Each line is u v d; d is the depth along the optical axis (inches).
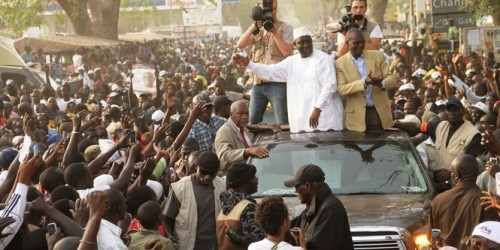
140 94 868.6
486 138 394.3
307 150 431.5
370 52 474.3
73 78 1396.4
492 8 1304.1
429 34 1595.7
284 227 281.7
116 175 419.5
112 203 304.0
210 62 2187.5
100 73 1486.2
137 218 346.0
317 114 466.0
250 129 471.2
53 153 408.2
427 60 1294.3
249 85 753.6
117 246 295.9
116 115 641.6
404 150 430.6
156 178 434.3
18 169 323.9
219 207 382.6
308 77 474.6
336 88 470.6
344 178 418.9
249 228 338.3
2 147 533.6
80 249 264.7
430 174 429.7
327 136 446.6
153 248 313.3
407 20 3282.5
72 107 794.8
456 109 462.0
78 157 423.8
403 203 395.2
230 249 345.1
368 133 454.0
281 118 519.2
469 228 348.8
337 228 317.7
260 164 427.2
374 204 394.0
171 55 2266.2
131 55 2016.5
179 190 381.7
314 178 320.8
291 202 398.6
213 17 3326.8
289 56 505.7
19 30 1908.2
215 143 442.0
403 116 635.5
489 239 280.4
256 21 529.7
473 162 351.9
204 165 377.1
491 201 332.8
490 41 1249.4
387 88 471.2
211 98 729.0
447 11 1515.7
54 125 735.1
